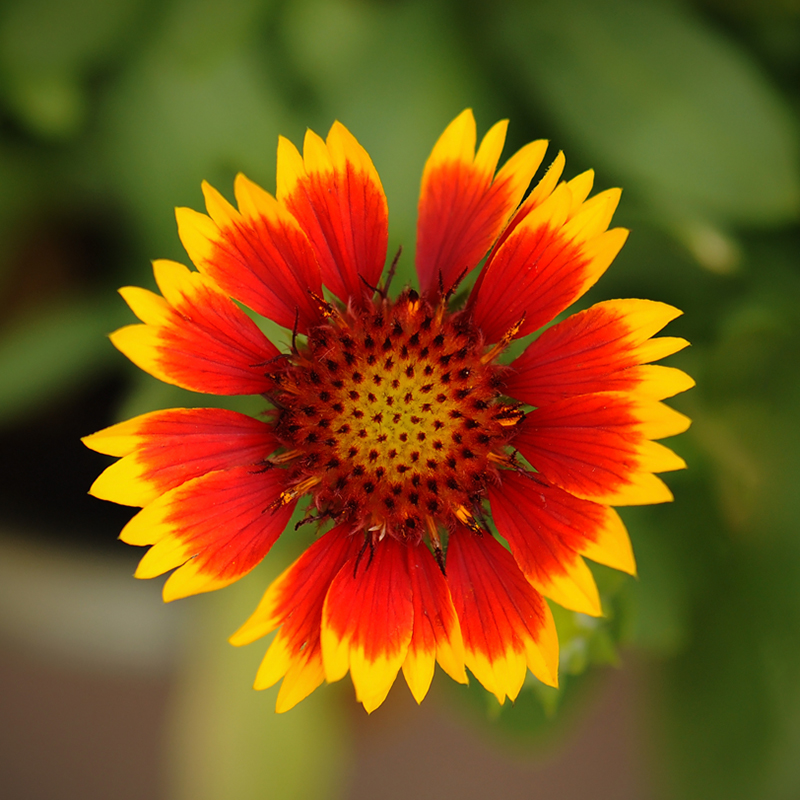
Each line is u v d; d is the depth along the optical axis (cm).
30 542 35
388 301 31
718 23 34
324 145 30
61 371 35
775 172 33
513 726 34
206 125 34
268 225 30
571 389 30
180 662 36
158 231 34
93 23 33
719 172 33
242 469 30
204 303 30
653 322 29
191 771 34
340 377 30
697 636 34
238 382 30
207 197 29
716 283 34
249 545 30
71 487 36
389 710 37
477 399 30
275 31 33
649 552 34
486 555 30
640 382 29
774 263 34
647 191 33
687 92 33
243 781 34
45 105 34
